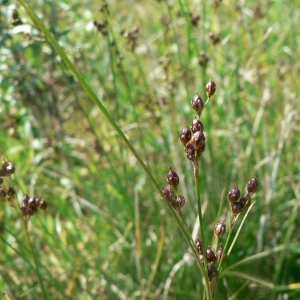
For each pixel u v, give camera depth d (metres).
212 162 0.25
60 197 0.27
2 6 0.24
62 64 0.26
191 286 0.24
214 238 0.21
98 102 0.12
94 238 0.27
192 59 0.31
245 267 0.24
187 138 0.13
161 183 0.28
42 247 0.28
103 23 0.24
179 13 0.28
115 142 0.31
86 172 0.34
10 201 0.17
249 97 0.30
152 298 0.24
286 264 0.25
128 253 0.26
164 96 0.30
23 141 0.28
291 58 0.35
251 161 0.28
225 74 0.32
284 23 0.37
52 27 0.25
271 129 0.30
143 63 0.34
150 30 0.38
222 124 0.30
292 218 0.24
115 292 0.24
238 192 0.13
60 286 0.23
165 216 0.27
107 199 0.29
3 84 0.28
